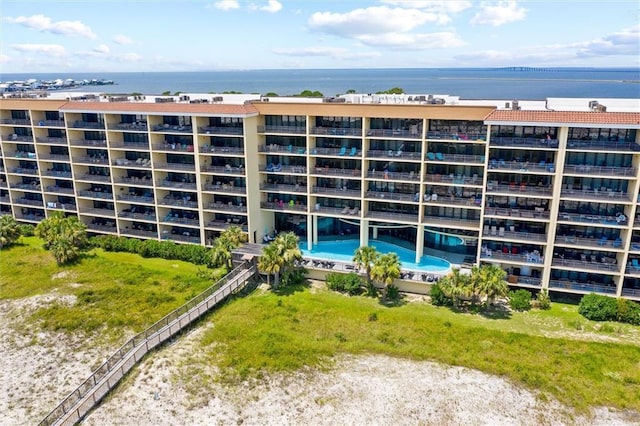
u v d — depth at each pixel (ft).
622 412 121.70
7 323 164.45
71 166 231.91
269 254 180.96
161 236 226.17
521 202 183.21
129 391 130.11
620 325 161.48
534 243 174.60
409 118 185.98
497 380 133.69
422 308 172.86
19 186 248.93
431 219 195.42
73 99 239.09
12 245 232.32
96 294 182.29
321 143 209.36
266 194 221.87
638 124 154.20
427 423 119.14
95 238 231.50
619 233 172.96
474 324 161.68
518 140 171.63
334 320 163.73
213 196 220.84
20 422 120.16
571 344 148.46
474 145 187.83
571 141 166.40
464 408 123.75
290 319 163.94
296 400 126.82
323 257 204.74
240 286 184.65
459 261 198.59
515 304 171.22
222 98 235.81
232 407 124.47
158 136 216.95
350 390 130.31
